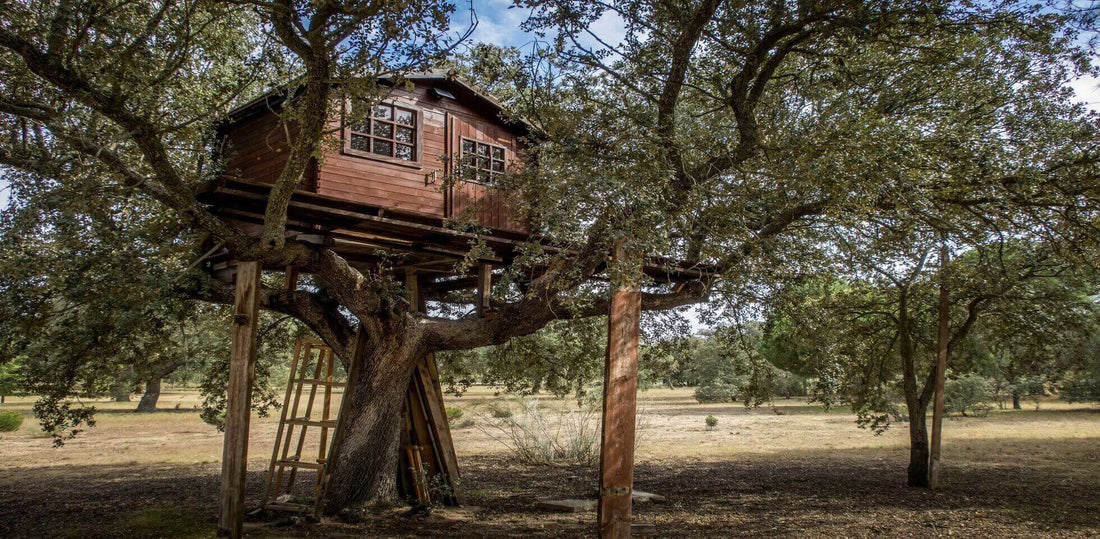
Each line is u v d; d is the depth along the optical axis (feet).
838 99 30.04
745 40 29.53
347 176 28.86
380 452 30.83
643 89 30.40
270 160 29.94
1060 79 28.40
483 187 33.42
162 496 36.19
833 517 30.78
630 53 29.17
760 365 38.63
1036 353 44.16
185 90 28.91
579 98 26.09
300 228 27.35
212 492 37.76
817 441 73.41
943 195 27.61
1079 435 74.49
